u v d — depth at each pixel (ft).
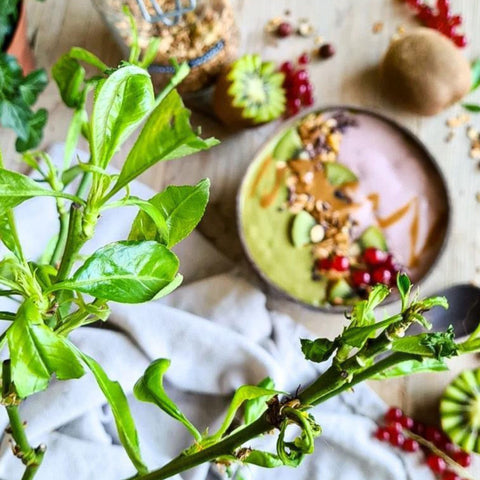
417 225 2.22
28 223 2.07
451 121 2.33
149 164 1.10
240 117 2.19
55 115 2.27
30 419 1.98
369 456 2.10
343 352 1.21
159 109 1.10
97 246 2.10
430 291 2.24
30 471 1.47
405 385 2.21
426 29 2.28
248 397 1.41
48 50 2.30
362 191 2.23
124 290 1.17
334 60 2.35
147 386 1.43
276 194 2.21
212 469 2.05
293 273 2.18
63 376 1.11
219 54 2.17
